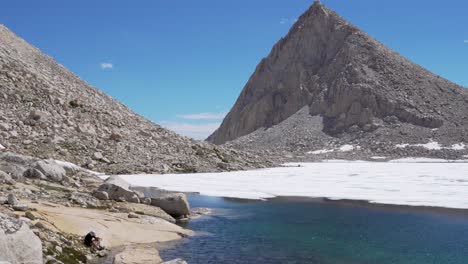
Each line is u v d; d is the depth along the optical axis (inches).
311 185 1894.7
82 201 957.8
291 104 7352.4
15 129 1950.1
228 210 1240.2
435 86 6638.8
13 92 2290.8
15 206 711.7
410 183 1984.5
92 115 2514.8
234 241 852.0
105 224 799.7
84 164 1871.3
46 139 1957.4
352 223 1067.9
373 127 5949.8
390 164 3892.7
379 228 1007.0
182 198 1098.1
